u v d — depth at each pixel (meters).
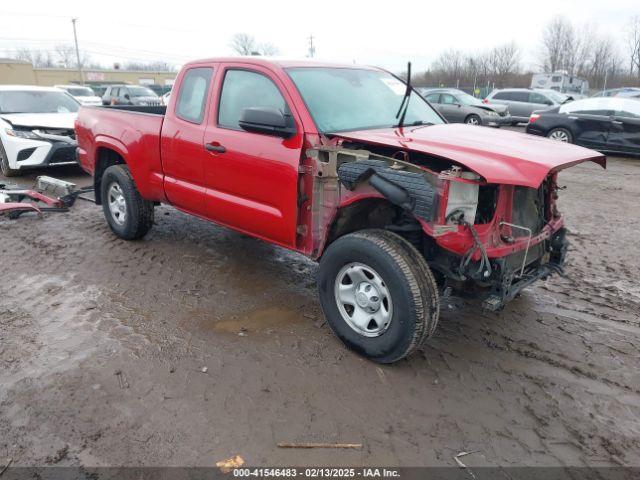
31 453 2.68
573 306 4.43
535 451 2.77
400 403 3.12
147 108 6.59
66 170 9.82
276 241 4.11
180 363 3.46
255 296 4.50
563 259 3.98
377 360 3.45
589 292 4.71
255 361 3.50
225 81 4.39
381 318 3.36
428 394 3.21
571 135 13.31
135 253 5.45
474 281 3.41
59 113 9.48
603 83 58.03
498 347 3.76
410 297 3.12
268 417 2.97
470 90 50.25
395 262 3.17
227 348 3.66
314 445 2.77
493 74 58.69
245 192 4.16
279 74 3.97
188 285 4.69
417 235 3.51
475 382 3.34
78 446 2.73
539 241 3.64
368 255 3.28
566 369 3.50
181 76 4.80
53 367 3.39
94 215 6.85
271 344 3.72
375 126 4.05
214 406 3.05
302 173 3.72
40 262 5.18
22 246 5.64
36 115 9.02
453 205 3.00
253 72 4.18
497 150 3.21
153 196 5.21
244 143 4.07
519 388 3.29
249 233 4.38
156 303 4.33
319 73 4.20
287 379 3.32
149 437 2.80
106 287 4.62
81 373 3.33
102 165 5.96
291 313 4.20
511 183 2.90
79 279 4.79
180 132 4.66
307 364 3.48
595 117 12.94
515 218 3.47
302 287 4.70
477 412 3.06
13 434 2.81
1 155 8.97
